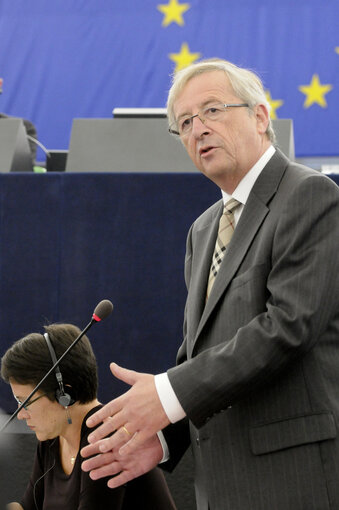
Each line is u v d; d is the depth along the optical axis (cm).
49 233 635
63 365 413
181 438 392
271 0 1084
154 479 411
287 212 341
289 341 317
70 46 1125
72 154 749
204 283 379
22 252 636
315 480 325
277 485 329
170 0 1109
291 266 333
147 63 1109
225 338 346
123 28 1119
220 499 340
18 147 761
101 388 613
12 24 1138
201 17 1102
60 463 429
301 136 1052
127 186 630
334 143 1046
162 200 626
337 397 336
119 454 348
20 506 445
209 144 370
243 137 372
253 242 352
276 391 335
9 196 641
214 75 379
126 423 329
